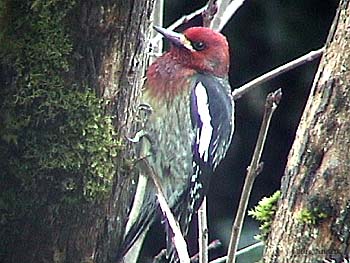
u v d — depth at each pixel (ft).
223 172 45.57
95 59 18.93
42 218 19.53
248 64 44.83
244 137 45.42
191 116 27.22
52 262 19.84
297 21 44.32
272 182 45.88
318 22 44.24
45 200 19.38
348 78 20.86
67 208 19.52
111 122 19.54
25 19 18.48
